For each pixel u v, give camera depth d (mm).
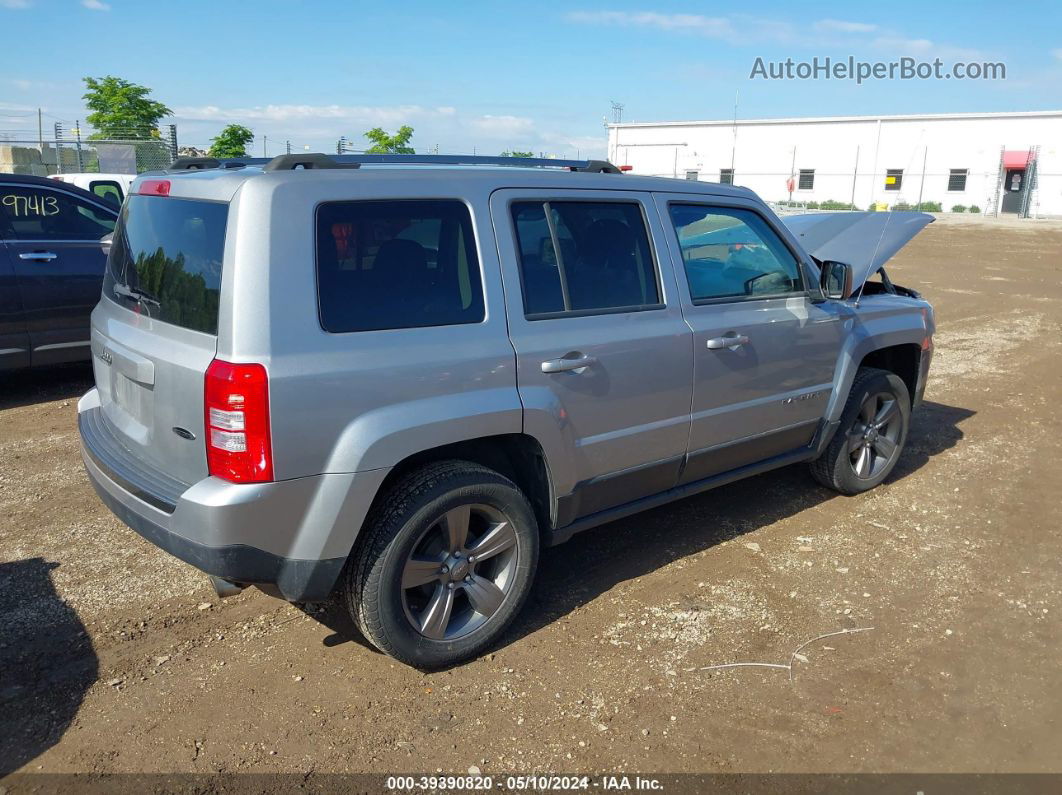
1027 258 21984
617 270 3705
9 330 6727
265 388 2703
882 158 42656
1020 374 8898
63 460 5551
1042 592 4086
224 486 2750
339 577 3289
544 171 3592
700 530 4738
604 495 3795
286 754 2850
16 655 3375
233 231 2773
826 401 4754
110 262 3717
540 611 3818
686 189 4059
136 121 26734
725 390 4113
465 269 3217
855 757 2891
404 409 2986
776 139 44875
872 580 4176
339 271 2914
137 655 3404
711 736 2986
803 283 4539
